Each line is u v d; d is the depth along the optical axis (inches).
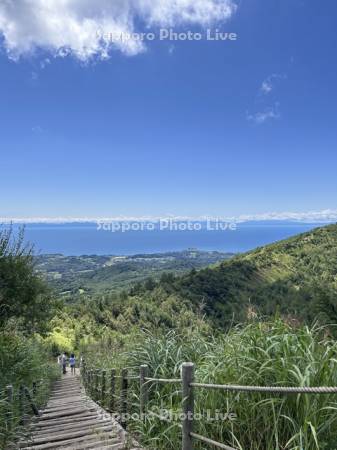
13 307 464.8
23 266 477.1
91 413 265.3
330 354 107.7
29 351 354.3
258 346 122.1
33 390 292.7
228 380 121.6
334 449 94.8
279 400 105.8
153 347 193.9
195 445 125.1
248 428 114.4
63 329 1445.6
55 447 175.9
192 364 122.3
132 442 166.7
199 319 200.4
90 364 449.1
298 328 125.6
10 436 183.0
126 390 201.3
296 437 97.3
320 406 98.7
